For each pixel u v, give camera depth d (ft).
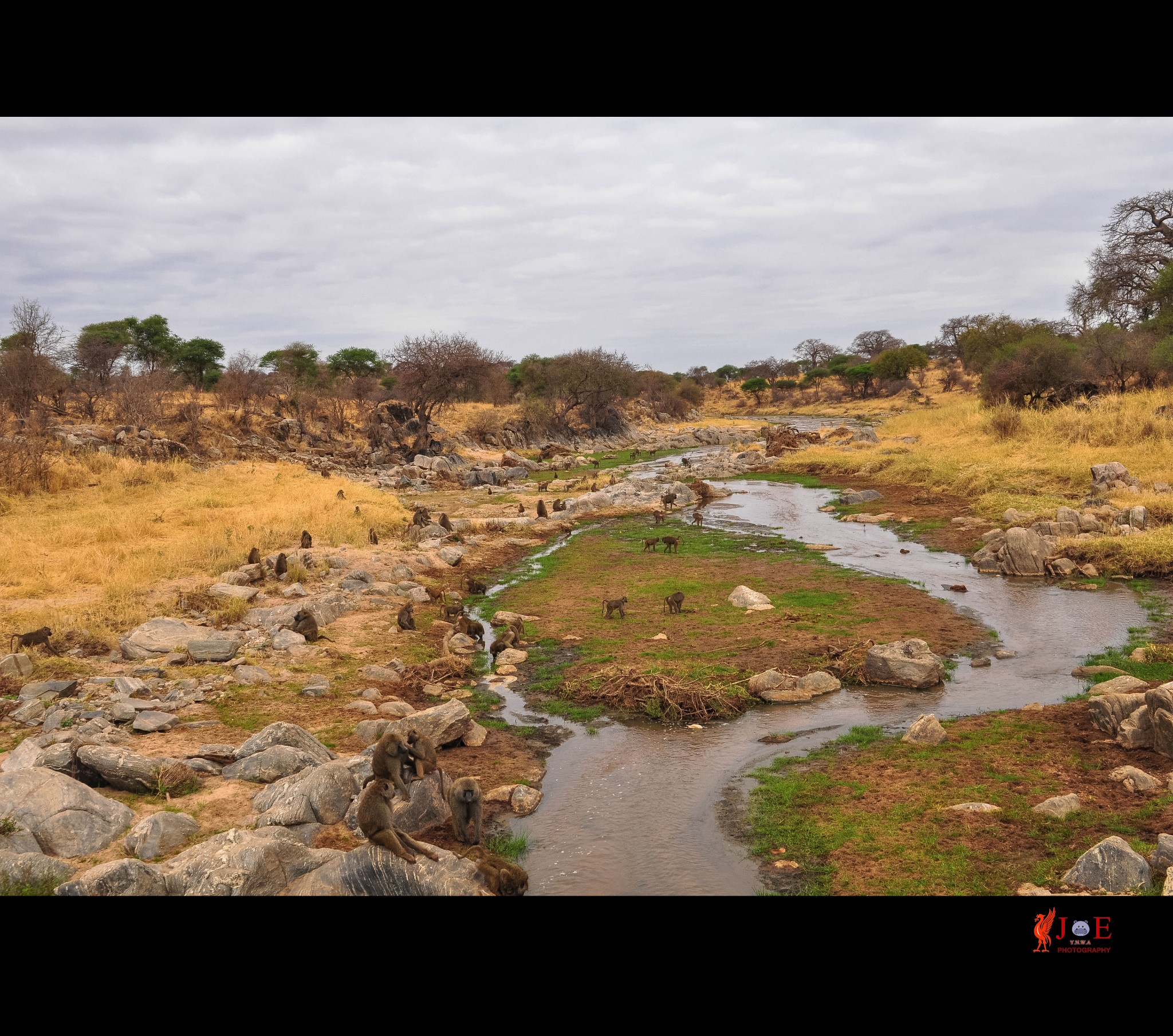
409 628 60.29
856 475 150.41
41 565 68.13
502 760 38.75
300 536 90.38
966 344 284.82
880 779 34.94
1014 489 109.19
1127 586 68.74
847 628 58.44
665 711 44.62
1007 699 44.80
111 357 186.39
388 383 305.53
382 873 23.31
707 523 112.37
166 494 112.47
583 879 28.04
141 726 38.50
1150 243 197.26
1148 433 119.55
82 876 23.00
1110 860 25.50
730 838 30.91
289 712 42.45
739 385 564.71
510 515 119.96
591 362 272.10
